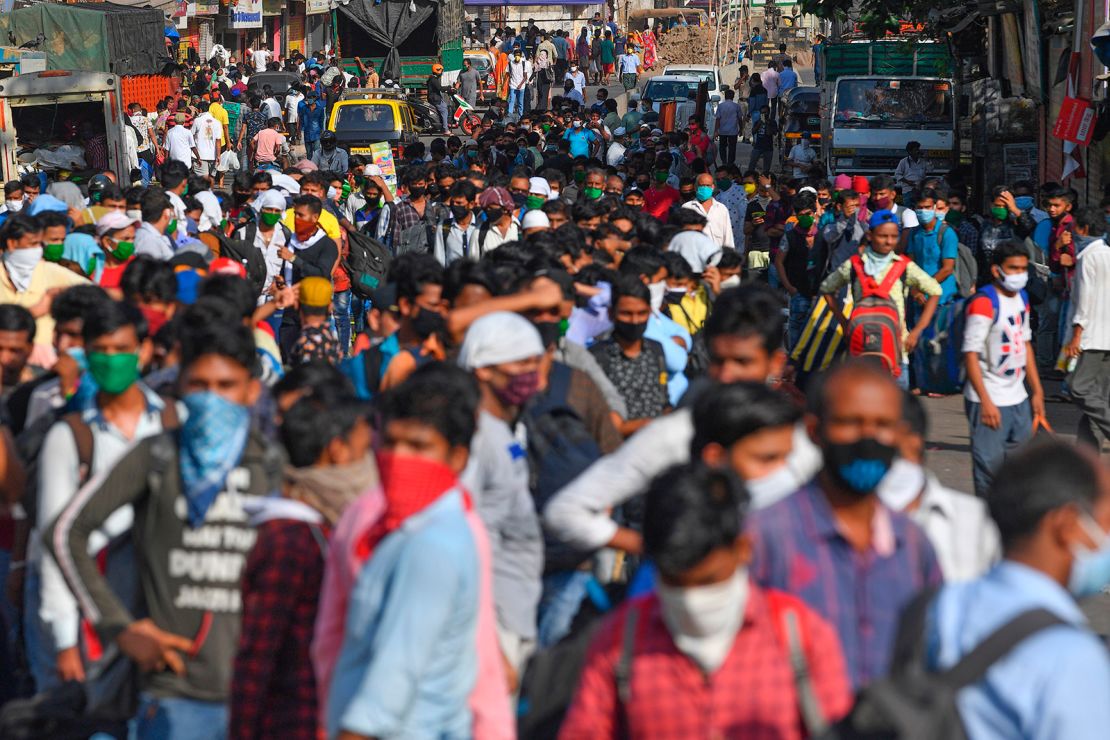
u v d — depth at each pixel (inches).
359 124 4411.9
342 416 566.6
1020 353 1123.3
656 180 2477.9
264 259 1622.8
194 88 5693.9
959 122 3690.9
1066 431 1699.1
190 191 1872.5
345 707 485.1
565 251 1210.6
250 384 639.1
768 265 2428.6
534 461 728.3
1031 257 1999.3
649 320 992.9
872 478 480.4
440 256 1863.9
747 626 437.4
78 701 605.9
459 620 484.4
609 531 610.5
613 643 447.8
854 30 4424.2
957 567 569.3
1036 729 364.5
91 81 3011.8
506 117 5797.2
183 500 605.3
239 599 605.3
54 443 675.4
